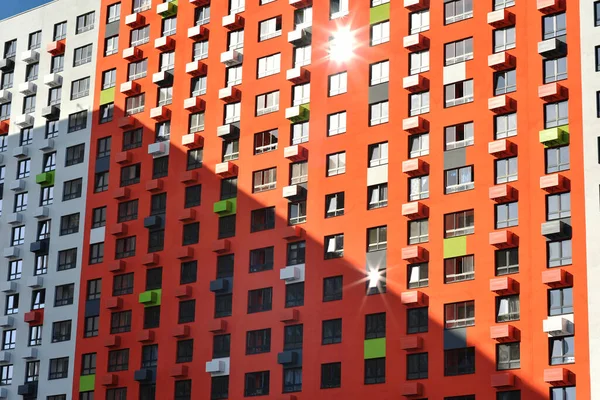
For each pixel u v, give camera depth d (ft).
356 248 333.01
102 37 415.03
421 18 341.82
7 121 428.97
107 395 372.17
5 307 407.44
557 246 301.63
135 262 379.35
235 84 373.20
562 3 317.22
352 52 351.46
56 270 398.83
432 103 331.57
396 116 336.90
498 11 323.78
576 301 293.64
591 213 298.15
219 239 361.71
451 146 325.42
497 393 299.17
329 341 330.34
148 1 406.62
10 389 395.75
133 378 366.22
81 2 425.69
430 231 321.73
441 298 314.35
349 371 323.57
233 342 348.59
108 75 409.28
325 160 346.33
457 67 330.34
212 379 349.61
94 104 408.87
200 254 364.38
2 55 440.04
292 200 350.02
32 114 423.64
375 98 342.44
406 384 310.24
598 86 306.35
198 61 380.17
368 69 346.54
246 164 362.53
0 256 414.21
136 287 376.48
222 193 365.81
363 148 340.18
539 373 293.84
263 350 342.23
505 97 317.22
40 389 388.16
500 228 311.47
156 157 385.50
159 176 383.24
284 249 347.36
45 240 404.57
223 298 355.36
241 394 341.82
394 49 343.05
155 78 388.78
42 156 416.46
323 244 339.57
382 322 322.75
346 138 344.49
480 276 310.04
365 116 342.85
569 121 308.19
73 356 384.27
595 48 309.63
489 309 305.94
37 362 393.09
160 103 390.83
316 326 333.83
